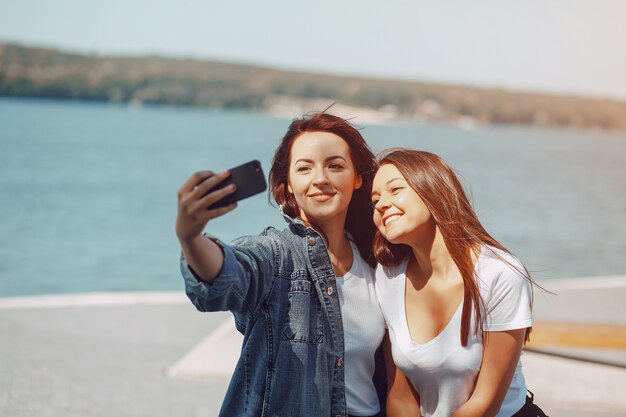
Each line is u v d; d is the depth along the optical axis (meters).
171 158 39.81
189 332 6.54
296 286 2.36
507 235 17.19
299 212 2.62
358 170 2.61
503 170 38.06
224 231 16.94
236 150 47.19
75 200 22.52
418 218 2.50
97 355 5.83
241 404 2.37
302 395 2.33
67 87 103.19
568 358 5.29
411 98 106.81
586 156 55.66
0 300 7.60
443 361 2.48
